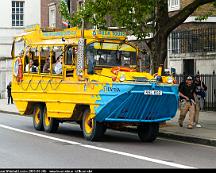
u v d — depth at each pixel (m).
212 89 29.16
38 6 57.66
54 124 20.39
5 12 56.66
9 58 52.47
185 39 31.98
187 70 32.12
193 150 16.00
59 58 19.48
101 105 16.92
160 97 17.05
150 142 18.11
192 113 20.84
